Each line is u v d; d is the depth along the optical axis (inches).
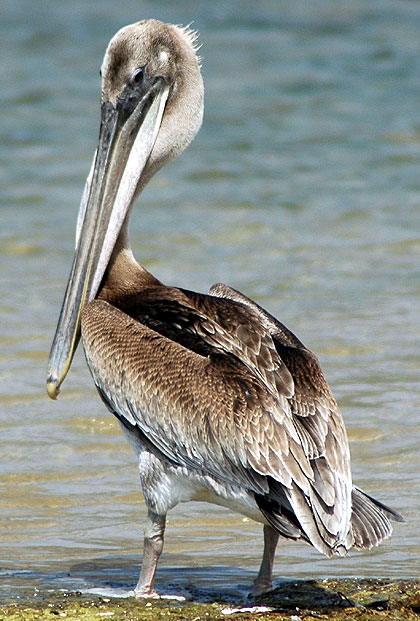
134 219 884.6
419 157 1096.2
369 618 327.3
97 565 378.3
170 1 1956.2
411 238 829.2
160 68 418.6
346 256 784.3
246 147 1135.6
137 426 362.0
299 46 1626.5
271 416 331.6
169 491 356.8
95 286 394.0
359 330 625.0
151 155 421.4
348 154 1110.4
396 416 507.8
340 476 327.3
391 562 381.1
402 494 430.9
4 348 597.6
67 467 461.7
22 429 497.0
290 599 345.7
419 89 1382.9
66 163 1059.3
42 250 797.2
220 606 339.3
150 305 382.0
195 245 811.4
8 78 1400.1
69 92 1338.6
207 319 364.8
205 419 341.7
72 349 388.2
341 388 541.0
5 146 1116.5
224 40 1672.0
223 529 415.5
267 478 327.9
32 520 413.7
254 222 876.0
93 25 1733.5
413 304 674.2
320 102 1328.7
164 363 356.5
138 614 329.7
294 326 630.5
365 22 1790.1
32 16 1798.7
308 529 314.3
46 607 335.6
